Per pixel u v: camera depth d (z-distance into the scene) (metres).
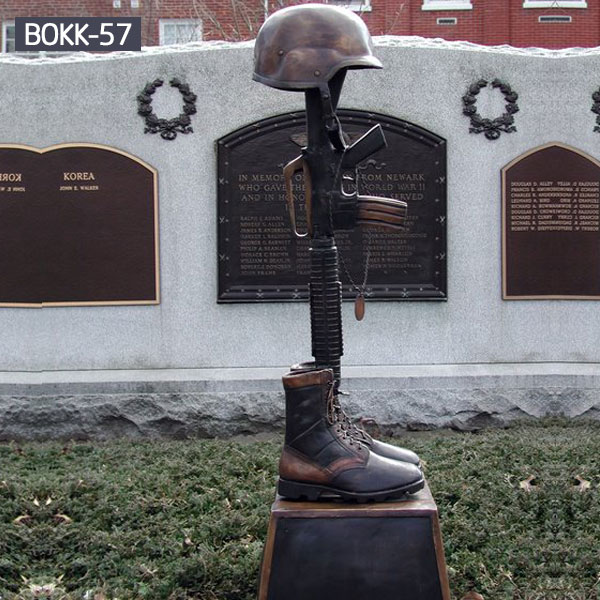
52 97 4.27
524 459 3.59
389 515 2.26
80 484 3.34
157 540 2.92
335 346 2.41
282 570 2.26
